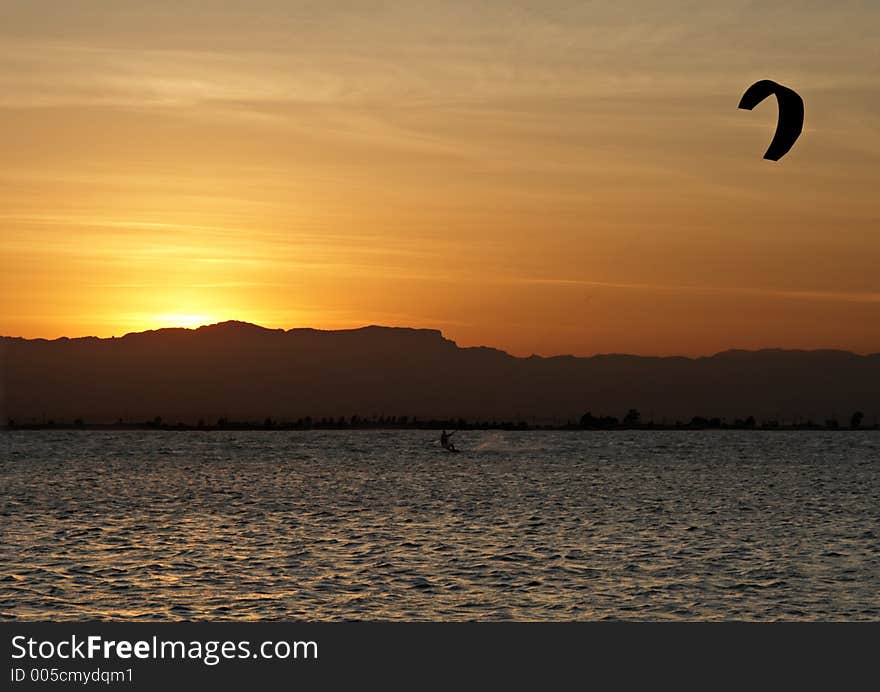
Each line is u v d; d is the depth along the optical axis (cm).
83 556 7781
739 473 19638
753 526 10106
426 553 7981
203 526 9956
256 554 7919
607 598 6297
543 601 6209
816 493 14625
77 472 19512
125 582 6694
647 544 8594
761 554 8031
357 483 16350
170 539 8881
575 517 10900
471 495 13862
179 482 16650
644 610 6006
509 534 9281
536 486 15638
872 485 16400
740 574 7088
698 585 6700
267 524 10156
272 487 15488
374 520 10544
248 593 6375
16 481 16712
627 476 18375
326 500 13062
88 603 6088
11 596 6247
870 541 8919
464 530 9612
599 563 7500
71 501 12825
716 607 6100
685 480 17375
